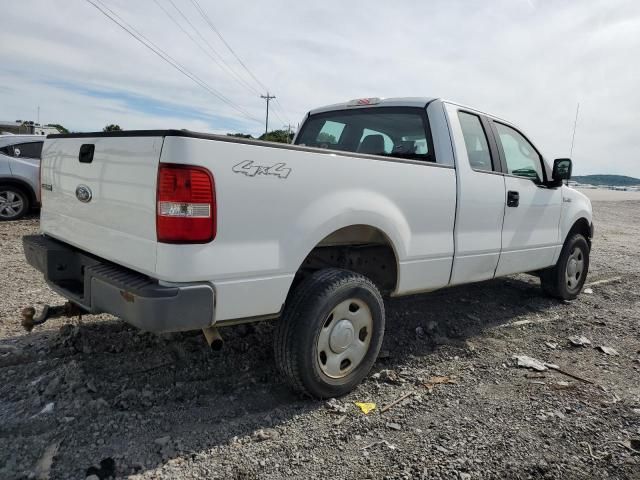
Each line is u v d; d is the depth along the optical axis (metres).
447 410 3.19
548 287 5.91
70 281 3.43
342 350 3.25
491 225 4.47
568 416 3.17
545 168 5.47
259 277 2.77
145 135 2.59
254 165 2.69
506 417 3.12
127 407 2.97
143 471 2.42
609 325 5.17
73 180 3.27
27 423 2.73
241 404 3.12
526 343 4.53
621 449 2.82
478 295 5.96
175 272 2.49
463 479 2.48
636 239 12.85
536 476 2.55
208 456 2.56
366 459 2.62
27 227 8.91
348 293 3.17
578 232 6.09
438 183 3.86
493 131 4.68
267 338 4.07
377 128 4.65
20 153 9.82
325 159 3.04
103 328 4.04
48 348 3.63
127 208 2.72
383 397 3.33
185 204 2.46
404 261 3.66
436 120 4.18
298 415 3.02
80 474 2.36
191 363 3.57
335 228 3.11
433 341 4.40
